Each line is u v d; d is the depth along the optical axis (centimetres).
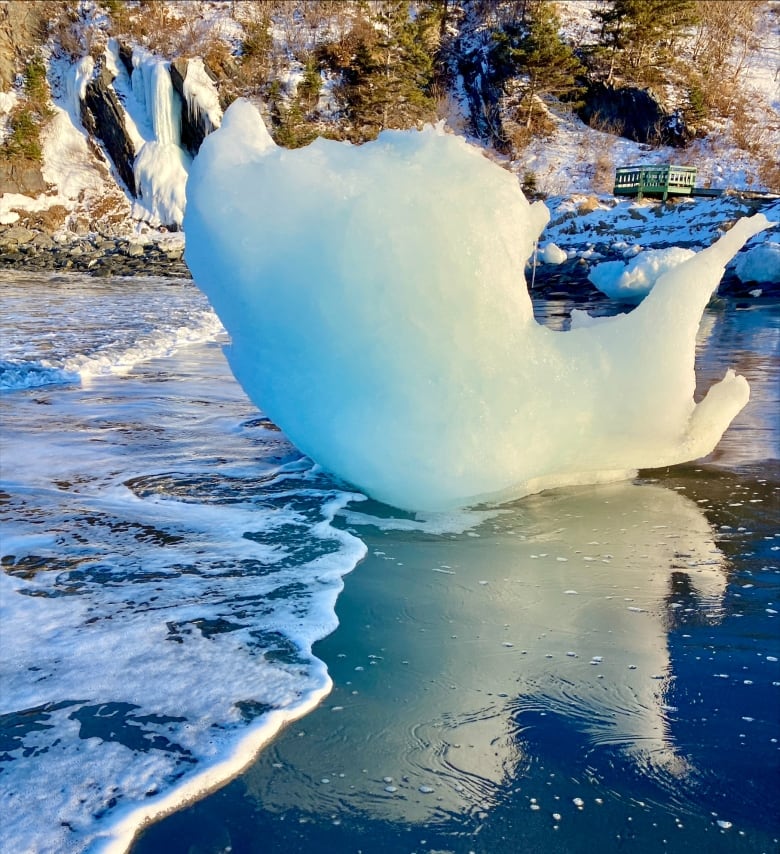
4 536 354
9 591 296
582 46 4000
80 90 3503
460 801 187
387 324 357
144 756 200
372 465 383
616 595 301
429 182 354
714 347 1005
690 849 172
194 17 3862
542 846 173
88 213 3400
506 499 412
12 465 471
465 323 360
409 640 264
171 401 677
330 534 361
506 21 4069
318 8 3950
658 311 398
